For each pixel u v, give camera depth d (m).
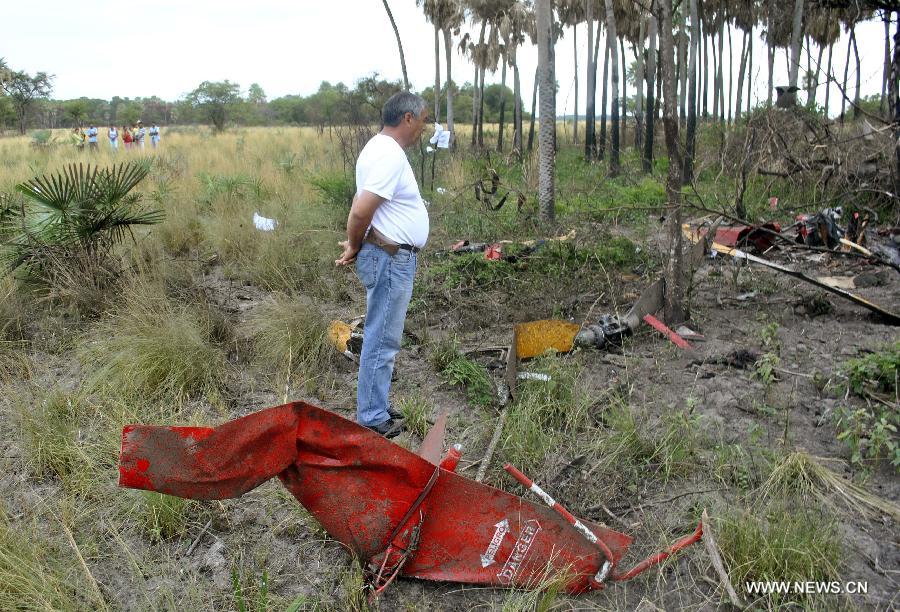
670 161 5.64
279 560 3.16
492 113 60.19
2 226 6.89
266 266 7.59
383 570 2.89
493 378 4.84
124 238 7.66
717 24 30.66
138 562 3.12
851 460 3.80
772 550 2.96
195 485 2.61
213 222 9.28
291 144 25.86
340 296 7.00
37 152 23.67
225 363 5.15
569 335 5.40
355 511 2.84
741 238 8.42
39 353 5.46
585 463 3.86
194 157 19.80
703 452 3.97
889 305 6.41
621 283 6.97
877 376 4.65
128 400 4.52
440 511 2.91
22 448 3.98
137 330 5.18
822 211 8.58
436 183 13.67
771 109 12.04
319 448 2.75
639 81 17.67
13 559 2.91
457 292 6.72
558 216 10.34
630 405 4.54
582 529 2.87
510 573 2.93
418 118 3.88
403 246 3.91
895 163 9.80
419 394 4.78
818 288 6.94
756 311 6.36
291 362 5.14
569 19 26.03
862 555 3.15
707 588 2.98
